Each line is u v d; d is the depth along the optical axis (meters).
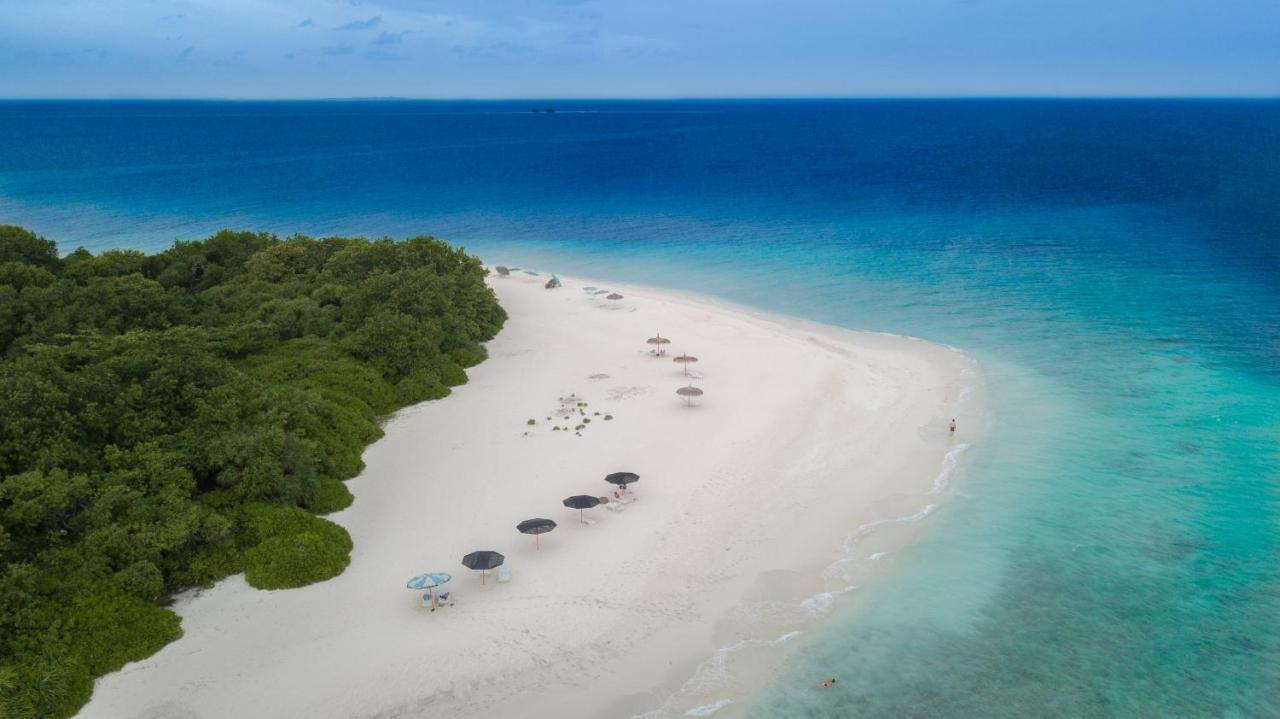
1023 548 33.06
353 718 23.86
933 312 66.44
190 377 38.22
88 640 25.61
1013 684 25.55
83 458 32.16
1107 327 61.59
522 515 35.44
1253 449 41.28
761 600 29.78
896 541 33.69
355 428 42.03
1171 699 24.88
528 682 25.47
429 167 181.75
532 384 51.62
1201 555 32.34
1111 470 39.44
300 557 30.39
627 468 39.84
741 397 48.84
